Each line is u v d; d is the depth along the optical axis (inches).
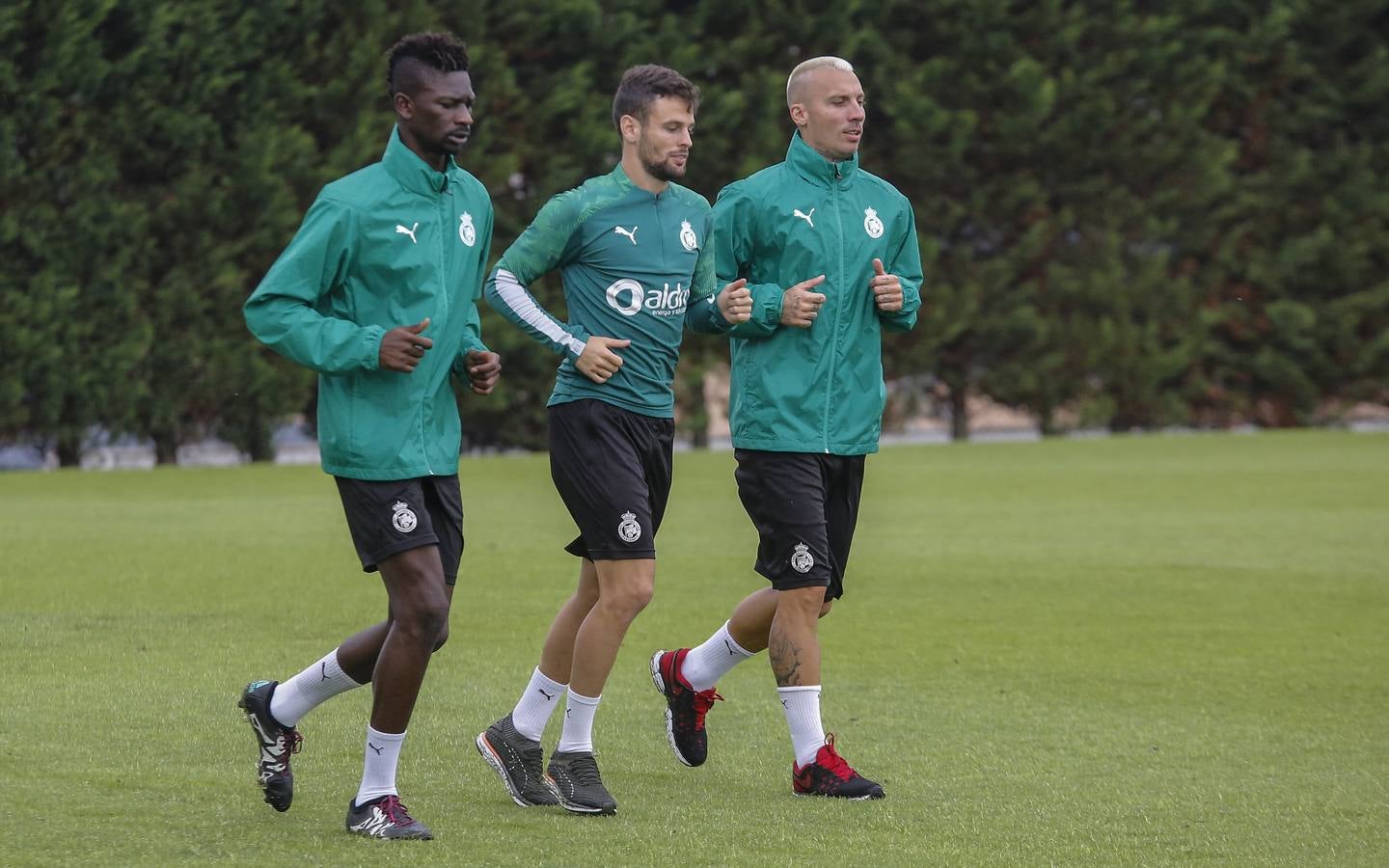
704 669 515.2
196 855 400.2
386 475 431.8
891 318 531.8
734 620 511.5
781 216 519.2
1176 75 2447.1
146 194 1900.8
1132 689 639.8
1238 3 2463.1
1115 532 1173.1
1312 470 1720.0
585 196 482.0
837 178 525.0
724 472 1775.3
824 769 481.4
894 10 2380.7
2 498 1439.5
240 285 1935.3
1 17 1753.2
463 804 463.2
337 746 525.7
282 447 2474.2
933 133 2338.8
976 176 2402.8
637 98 479.8
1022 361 2426.2
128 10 1860.2
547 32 2214.6
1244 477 1635.1
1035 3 2411.4
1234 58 2474.2
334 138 2053.4
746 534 1155.9
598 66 2255.2
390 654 424.2
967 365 2440.9
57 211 1820.9
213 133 1921.8
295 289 426.0
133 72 1857.8
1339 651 721.0
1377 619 804.6
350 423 431.5
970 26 2378.2
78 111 1831.9
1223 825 443.5
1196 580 937.5
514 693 612.4
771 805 467.5
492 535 1144.2
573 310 489.1
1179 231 2474.2
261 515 1275.8
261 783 444.8
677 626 772.6
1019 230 2449.6
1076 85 2395.4
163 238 1916.8
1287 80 2486.5
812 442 512.4
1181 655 711.7
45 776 475.5
